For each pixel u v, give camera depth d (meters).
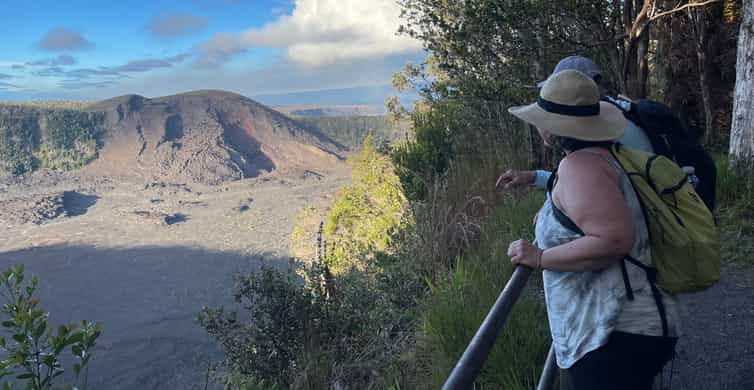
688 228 1.59
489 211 6.17
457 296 3.97
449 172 7.70
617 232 1.51
